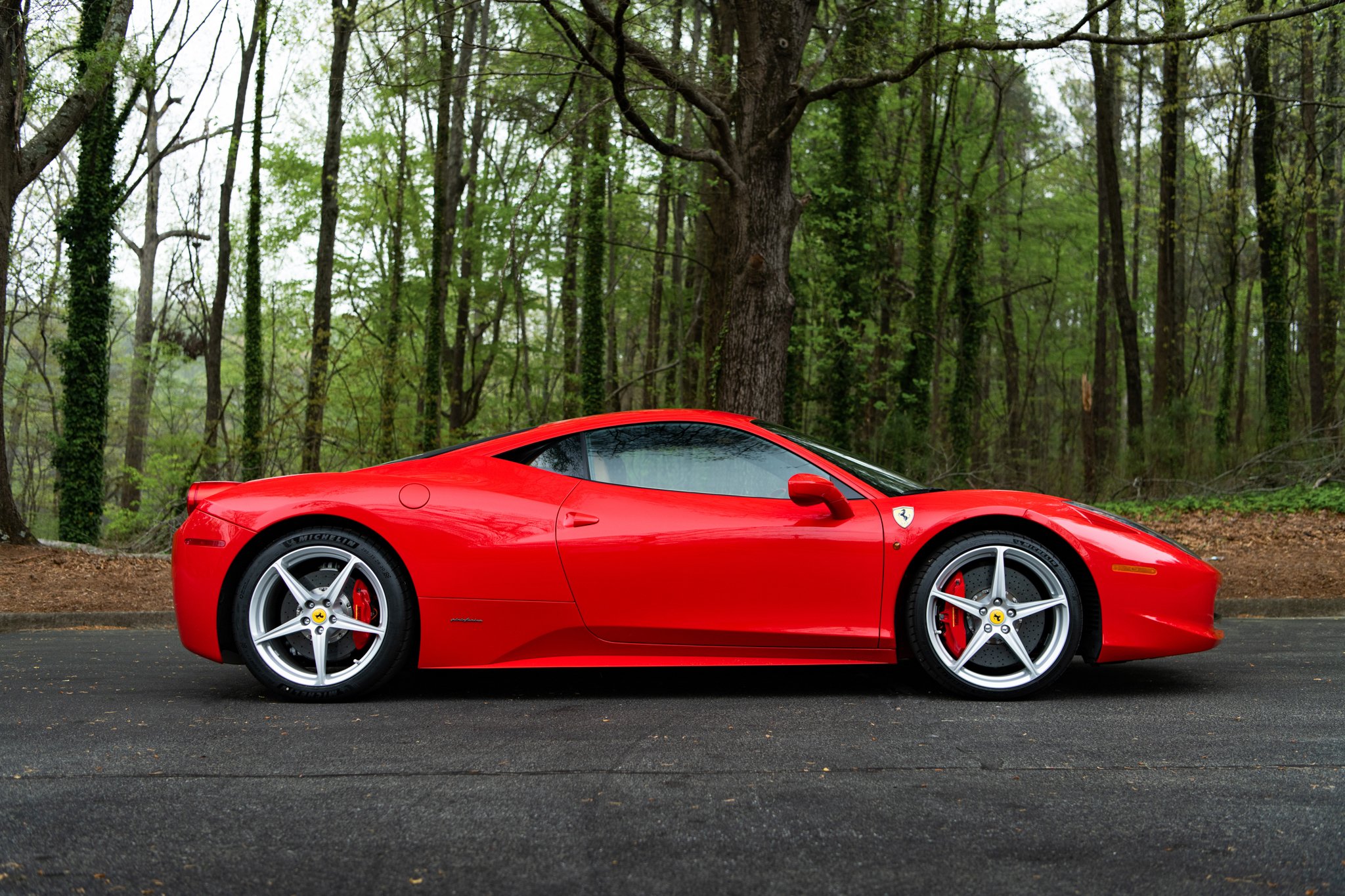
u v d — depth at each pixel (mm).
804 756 2932
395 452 19953
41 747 3088
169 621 7324
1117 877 1980
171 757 2959
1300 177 21016
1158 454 17109
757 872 2010
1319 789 2559
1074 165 31656
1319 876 1979
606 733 3268
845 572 3816
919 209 25016
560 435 4098
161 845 2180
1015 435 35375
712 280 16969
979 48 8992
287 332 27438
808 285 22891
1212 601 3920
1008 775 2717
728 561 3805
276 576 3887
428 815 2387
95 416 16938
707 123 10984
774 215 9109
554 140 10695
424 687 4172
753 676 4359
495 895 1902
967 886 1936
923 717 3480
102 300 17047
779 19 9203
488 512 3889
